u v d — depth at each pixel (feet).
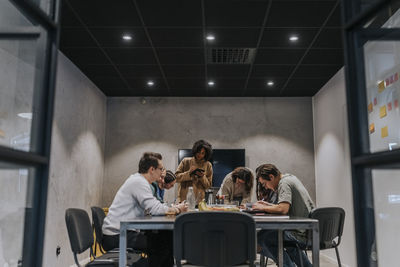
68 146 15.99
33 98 4.51
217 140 21.59
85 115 18.26
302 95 21.54
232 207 9.77
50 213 14.02
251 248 6.73
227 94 21.44
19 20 4.86
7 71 9.77
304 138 21.52
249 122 21.75
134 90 20.77
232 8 11.79
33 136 4.42
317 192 20.68
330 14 12.10
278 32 13.51
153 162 10.24
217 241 6.77
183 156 21.20
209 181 14.89
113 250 10.12
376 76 7.34
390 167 3.62
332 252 18.03
